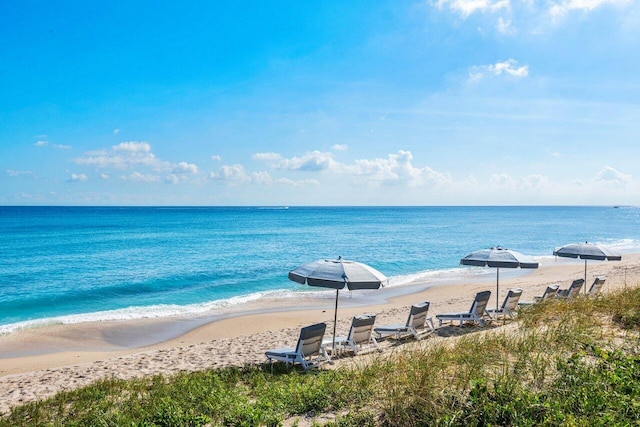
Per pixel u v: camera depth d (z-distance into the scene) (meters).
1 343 14.86
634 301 10.59
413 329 12.30
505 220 131.38
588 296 12.47
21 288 24.41
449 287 25.73
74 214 139.62
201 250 43.22
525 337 8.12
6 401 8.77
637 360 6.04
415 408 5.27
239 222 102.56
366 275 9.48
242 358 11.65
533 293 22.02
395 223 108.12
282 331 15.48
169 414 6.23
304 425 5.57
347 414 5.60
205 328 16.81
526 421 4.52
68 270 30.38
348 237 62.41
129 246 46.06
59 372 11.17
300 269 9.92
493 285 26.11
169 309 19.91
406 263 36.44
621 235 72.56
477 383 5.32
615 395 4.91
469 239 61.12
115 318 18.20
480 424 4.76
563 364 5.89
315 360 10.09
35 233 62.72
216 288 25.06
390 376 6.73
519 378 5.71
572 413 4.65
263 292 23.91
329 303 21.44
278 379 8.33
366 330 11.11
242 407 6.18
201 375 9.02
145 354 12.75
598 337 7.96
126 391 8.39
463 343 8.31
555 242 57.81
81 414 7.04
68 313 19.34
